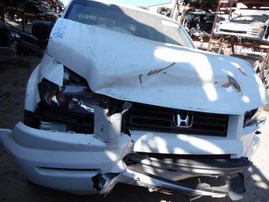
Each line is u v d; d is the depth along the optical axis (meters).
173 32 3.97
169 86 2.32
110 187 2.11
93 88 2.07
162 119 2.28
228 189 2.55
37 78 2.50
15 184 2.84
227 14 11.63
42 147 2.05
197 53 2.94
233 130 2.48
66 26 2.67
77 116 2.18
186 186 2.39
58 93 2.19
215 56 3.06
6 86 6.15
